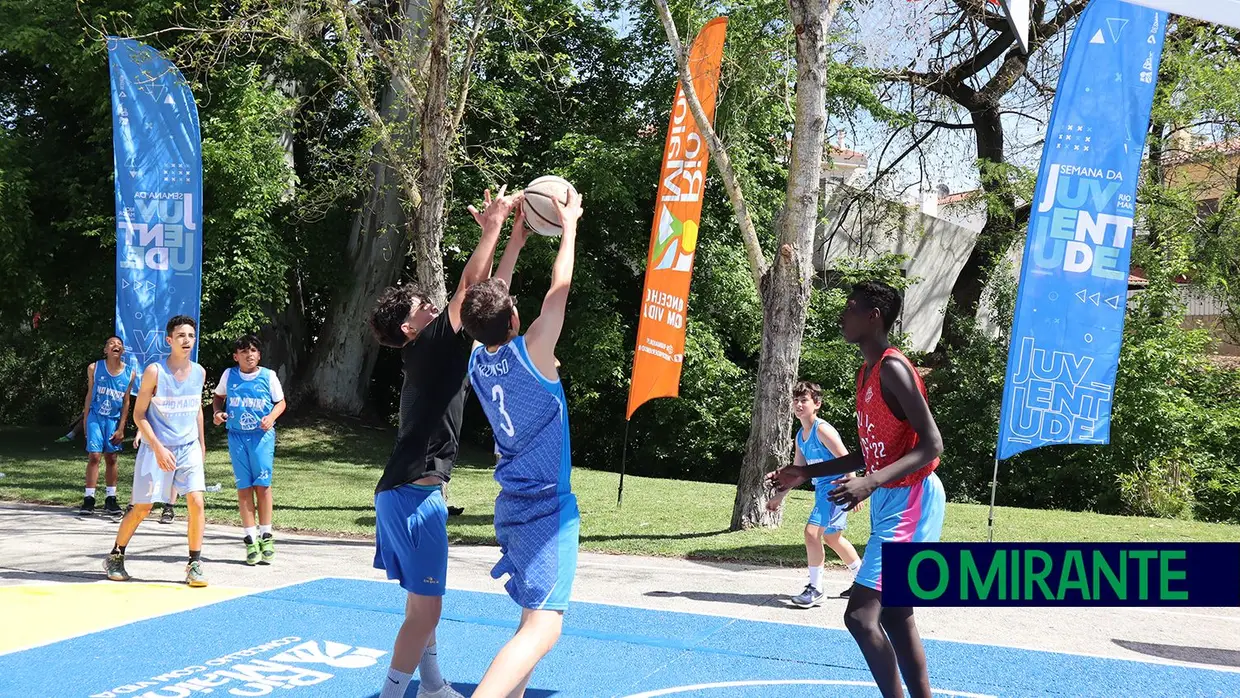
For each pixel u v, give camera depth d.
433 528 4.20
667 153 11.34
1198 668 5.41
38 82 19.84
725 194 19.59
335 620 6.16
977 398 19.02
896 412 3.91
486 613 6.42
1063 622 6.45
